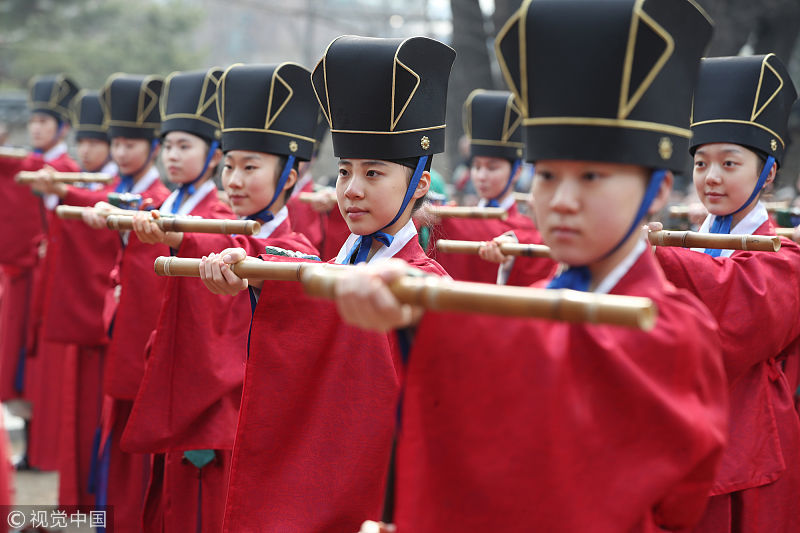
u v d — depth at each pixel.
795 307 6.63
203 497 7.08
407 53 5.41
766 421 6.66
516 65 3.74
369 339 5.39
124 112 10.07
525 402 3.42
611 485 3.52
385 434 5.36
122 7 37.34
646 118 3.59
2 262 12.41
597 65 3.53
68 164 14.28
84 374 9.80
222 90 7.37
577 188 3.60
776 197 16.31
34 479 11.86
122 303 8.13
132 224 6.71
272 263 4.84
